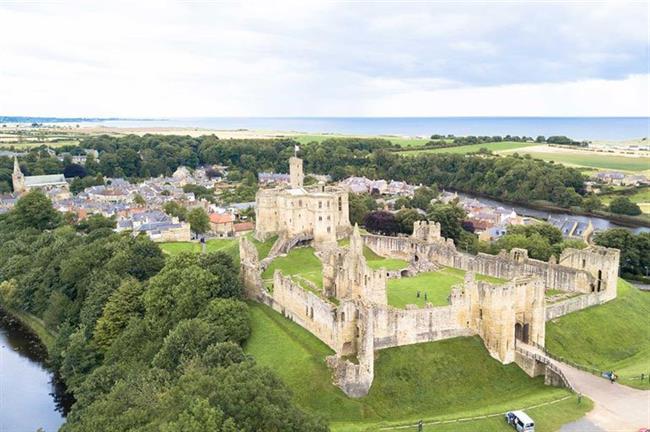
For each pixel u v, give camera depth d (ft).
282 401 251.80
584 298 463.01
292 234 629.51
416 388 357.61
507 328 385.70
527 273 505.66
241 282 480.64
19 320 575.38
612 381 353.10
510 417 306.14
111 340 451.53
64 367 433.89
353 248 407.85
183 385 267.39
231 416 232.12
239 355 326.65
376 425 314.14
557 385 360.69
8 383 447.01
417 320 385.70
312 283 465.88
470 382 369.50
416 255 586.45
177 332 372.38
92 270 549.95
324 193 635.25
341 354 364.79
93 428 275.80
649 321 481.05
